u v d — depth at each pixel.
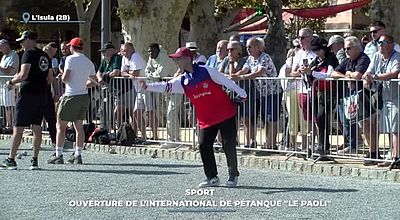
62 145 13.45
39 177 11.84
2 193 10.39
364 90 12.09
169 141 14.88
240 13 32.12
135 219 8.68
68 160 13.60
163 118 15.09
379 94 11.94
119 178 11.73
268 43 21.28
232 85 10.64
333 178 11.73
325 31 36.00
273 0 21.31
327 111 12.56
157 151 14.51
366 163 12.25
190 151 14.23
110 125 15.83
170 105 14.76
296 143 13.11
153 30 19.58
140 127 15.38
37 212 9.09
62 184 11.16
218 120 10.72
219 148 13.96
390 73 11.76
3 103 17.86
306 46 12.95
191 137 14.57
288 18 32.16
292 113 13.02
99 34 39.28
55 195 10.24
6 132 18.05
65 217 8.81
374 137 12.10
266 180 11.53
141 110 15.27
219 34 25.81
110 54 15.99
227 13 28.75
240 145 13.73
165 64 14.88
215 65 14.31
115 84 15.66
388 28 22.14
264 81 13.25
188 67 10.67
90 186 10.98
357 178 11.70
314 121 12.70
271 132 13.37
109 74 15.67
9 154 13.47
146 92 15.08
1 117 18.09
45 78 12.62
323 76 12.48
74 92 13.17
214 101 10.67
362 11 33.16
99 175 12.05
